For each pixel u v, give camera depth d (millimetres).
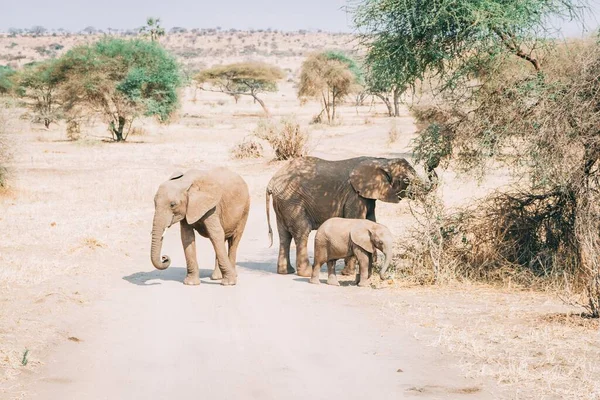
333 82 68000
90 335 8516
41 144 46250
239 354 7820
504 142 12211
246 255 15102
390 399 6453
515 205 12406
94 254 13875
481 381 6867
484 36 11781
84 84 48812
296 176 12789
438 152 12789
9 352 7500
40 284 10883
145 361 7570
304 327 8945
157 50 52812
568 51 11797
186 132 57531
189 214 11203
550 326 8797
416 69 12664
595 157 10820
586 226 10547
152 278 12148
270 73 91375
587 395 6406
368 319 9328
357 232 11430
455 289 11281
